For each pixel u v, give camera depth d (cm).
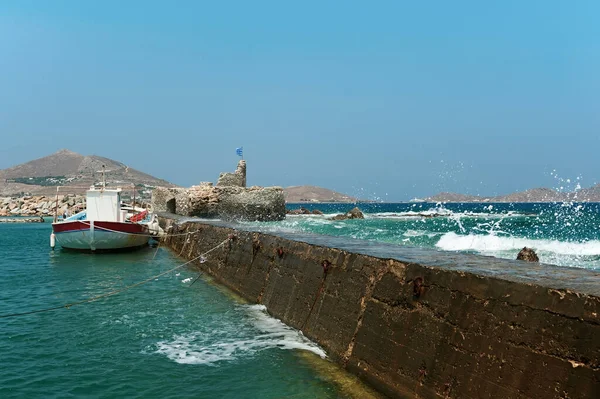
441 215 7019
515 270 790
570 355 556
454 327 728
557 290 600
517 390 600
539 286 627
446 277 777
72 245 3088
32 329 1348
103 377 991
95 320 1434
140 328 1340
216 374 990
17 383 965
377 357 874
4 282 2100
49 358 1109
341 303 1052
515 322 637
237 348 1145
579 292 576
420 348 778
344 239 1501
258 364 1034
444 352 730
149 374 1001
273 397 869
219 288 1911
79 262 2738
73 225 3011
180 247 3111
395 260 927
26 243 3866
